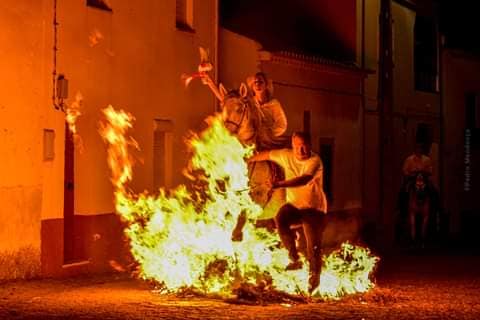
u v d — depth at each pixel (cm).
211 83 1664
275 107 1609
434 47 3644
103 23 1875
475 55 3778
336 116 2908
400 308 1401
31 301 1394
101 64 1872
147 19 2019
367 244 2783
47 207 1702
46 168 1700
